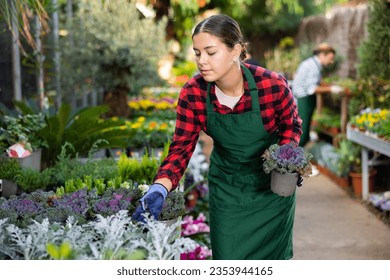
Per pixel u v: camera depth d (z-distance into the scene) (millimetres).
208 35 2236
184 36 12562
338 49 8914
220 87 2480
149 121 5859
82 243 1870
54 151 3963
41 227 1953
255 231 2670
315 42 10984
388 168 6031
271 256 2732
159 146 4762
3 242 1960
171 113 6430
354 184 5926
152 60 6113
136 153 4457
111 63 5773
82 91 6051
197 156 4871
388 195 5242
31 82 5230
